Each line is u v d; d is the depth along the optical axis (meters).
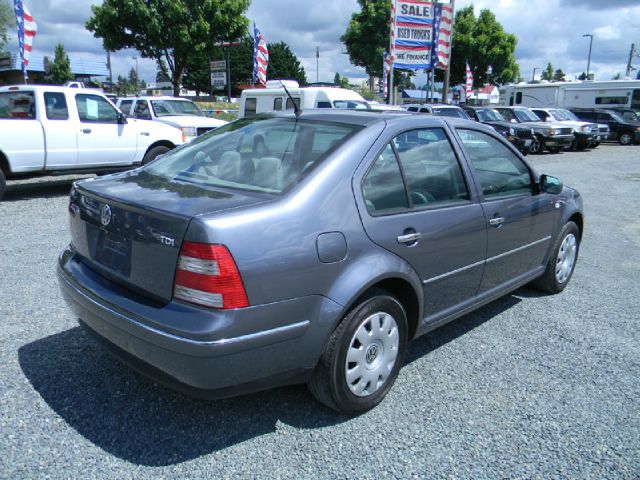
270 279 2.49
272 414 3.02
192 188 2.93
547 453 2.77
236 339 2.42
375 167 3.04
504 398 3.26
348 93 16.36
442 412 3.10
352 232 2.80
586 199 10.81
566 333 4.24
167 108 15.20
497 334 4.20
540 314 4.63
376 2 32.59
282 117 3.55
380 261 2.90
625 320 4.54
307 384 2.94
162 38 23.12
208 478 2.50
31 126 8.66
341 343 2.79
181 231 2.44
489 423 3.00
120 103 15.66
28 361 3.47
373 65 34.06
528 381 3.48
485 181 3.86
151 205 2.63
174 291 2.48
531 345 4.01
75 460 2.58
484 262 3.78
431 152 3.45
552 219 4.67
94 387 3.20
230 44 24.78
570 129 21.16
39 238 6.38
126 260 2.73
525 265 4.44
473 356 3.81
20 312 4.20
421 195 3.30
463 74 40.94
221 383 2.47
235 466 2.59
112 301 2.68
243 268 2.42
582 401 3.26
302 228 2.62
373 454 2.71
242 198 2.69
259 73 19.95
